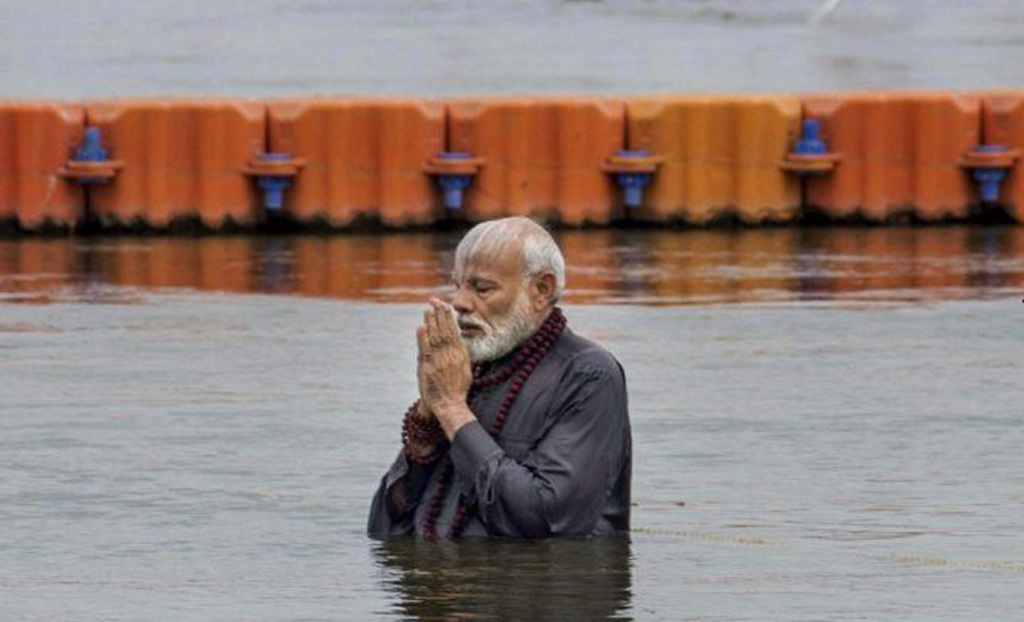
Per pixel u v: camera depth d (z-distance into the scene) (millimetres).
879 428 31938
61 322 43469
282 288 48656
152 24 128250
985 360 38281
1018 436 31359
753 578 22984
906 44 113062
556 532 22984
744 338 40906
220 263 52844
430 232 58188
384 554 23391
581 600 21812
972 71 96938
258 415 32938
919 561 23891
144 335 41625
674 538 24672
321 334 41719
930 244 55656
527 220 23016
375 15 135875
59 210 57812
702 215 58750
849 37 118688
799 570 23391
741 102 58656
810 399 34344
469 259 22812
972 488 27859
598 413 22828
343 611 21609
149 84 91312
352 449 30250
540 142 58125
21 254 54656
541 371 22859
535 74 96688
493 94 86062
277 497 27094
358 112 57875
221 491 27484
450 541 23453
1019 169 58719
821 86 91000
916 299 46219
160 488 27703
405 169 57938
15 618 21641
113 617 21641
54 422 32375
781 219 59125
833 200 59125
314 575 22969
